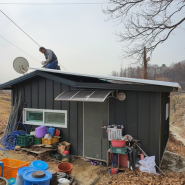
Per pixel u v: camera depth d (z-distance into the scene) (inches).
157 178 183.6
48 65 291.3
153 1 377.7
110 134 220.1
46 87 276.8
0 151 251.8
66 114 261.4
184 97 1077.8
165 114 276.7
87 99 208.1
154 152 211.5
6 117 465.4
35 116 288.7
